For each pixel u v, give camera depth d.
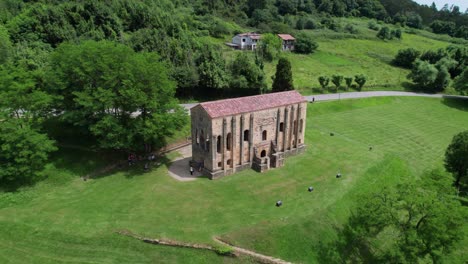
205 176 58.09
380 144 79.00
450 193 45.81
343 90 116.69
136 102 56.75
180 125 62.50
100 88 56.91
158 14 132.00
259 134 60.97
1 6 126.62
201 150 58.84
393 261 41.84
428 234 39.38
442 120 100.44
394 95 117.50
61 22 111.12
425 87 129.88
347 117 96.31
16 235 43.38
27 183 54.19
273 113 61.72
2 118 54.94
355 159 67.31
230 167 59.00
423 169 69.50
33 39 105.62
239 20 189.00
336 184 56.91
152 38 103.69
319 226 46.50
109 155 63.25
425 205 40.06
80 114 59.12
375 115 99.75
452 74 144.50
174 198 51.03
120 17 125.69
